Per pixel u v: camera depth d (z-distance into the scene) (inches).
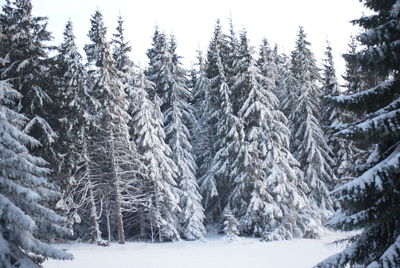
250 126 1237.7
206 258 814.5
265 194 1132.5
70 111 950.4
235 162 1175.6
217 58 1307.8
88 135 1096.2
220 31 1408.7
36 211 406.3
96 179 1141.7
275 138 1192.8
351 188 256.1
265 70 1465.3
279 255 826.2
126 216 1286.9
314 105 1396.4
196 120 1423.5
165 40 1363.2
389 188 254.1
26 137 416.2
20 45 793.6
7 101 631.8
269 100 1253.7
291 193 1133.1
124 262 762.8
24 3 820.0
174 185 1268.5
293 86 1466.5
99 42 1104.2
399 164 244.4
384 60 287.1
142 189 1235.2
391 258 247.9
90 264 731.4
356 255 285.9
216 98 1323.8
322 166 1259.8
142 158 1160.2
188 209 1206.3
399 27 275.0
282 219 1132.5
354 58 287.1
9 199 388.2
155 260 791.1
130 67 1321.4
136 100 1230.3
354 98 291.1
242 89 1239.5
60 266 702.5
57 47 864.9
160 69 1346.0
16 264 380.5
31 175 406.3
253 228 1171.3
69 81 1011.3
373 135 262.1
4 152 386.3
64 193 962.1
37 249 392.5
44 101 799.1
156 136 1192.8
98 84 1069.1
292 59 1553.9
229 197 1246.3
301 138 1366.9
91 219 1107.9
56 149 814.5
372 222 270.1
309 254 824.9
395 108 273.9
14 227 384.2
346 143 1224.8
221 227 1262.3
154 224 1208.2
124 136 1128.8
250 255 840.3
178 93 1358.3
